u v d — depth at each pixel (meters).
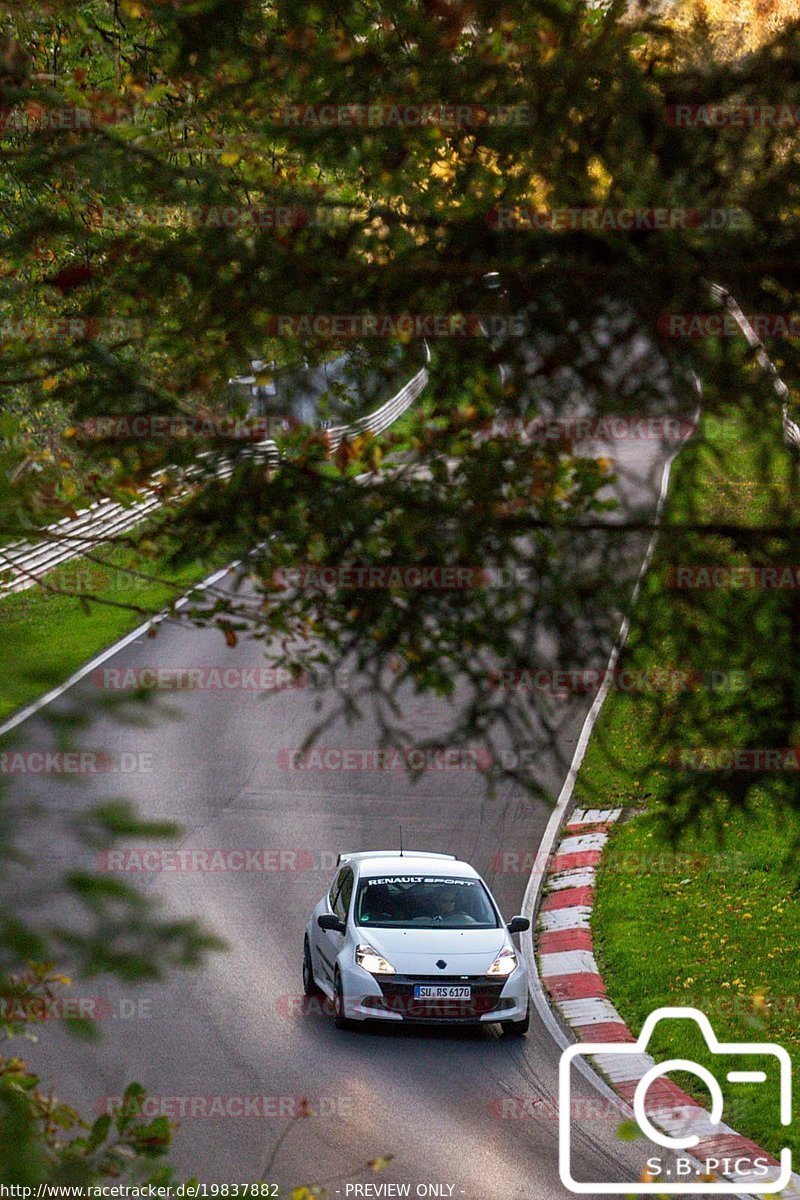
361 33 18.36
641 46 17.72
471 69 17.73
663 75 17.59
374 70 18.25
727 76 17.41
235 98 19.05
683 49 17.59
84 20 27.38
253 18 18.28
